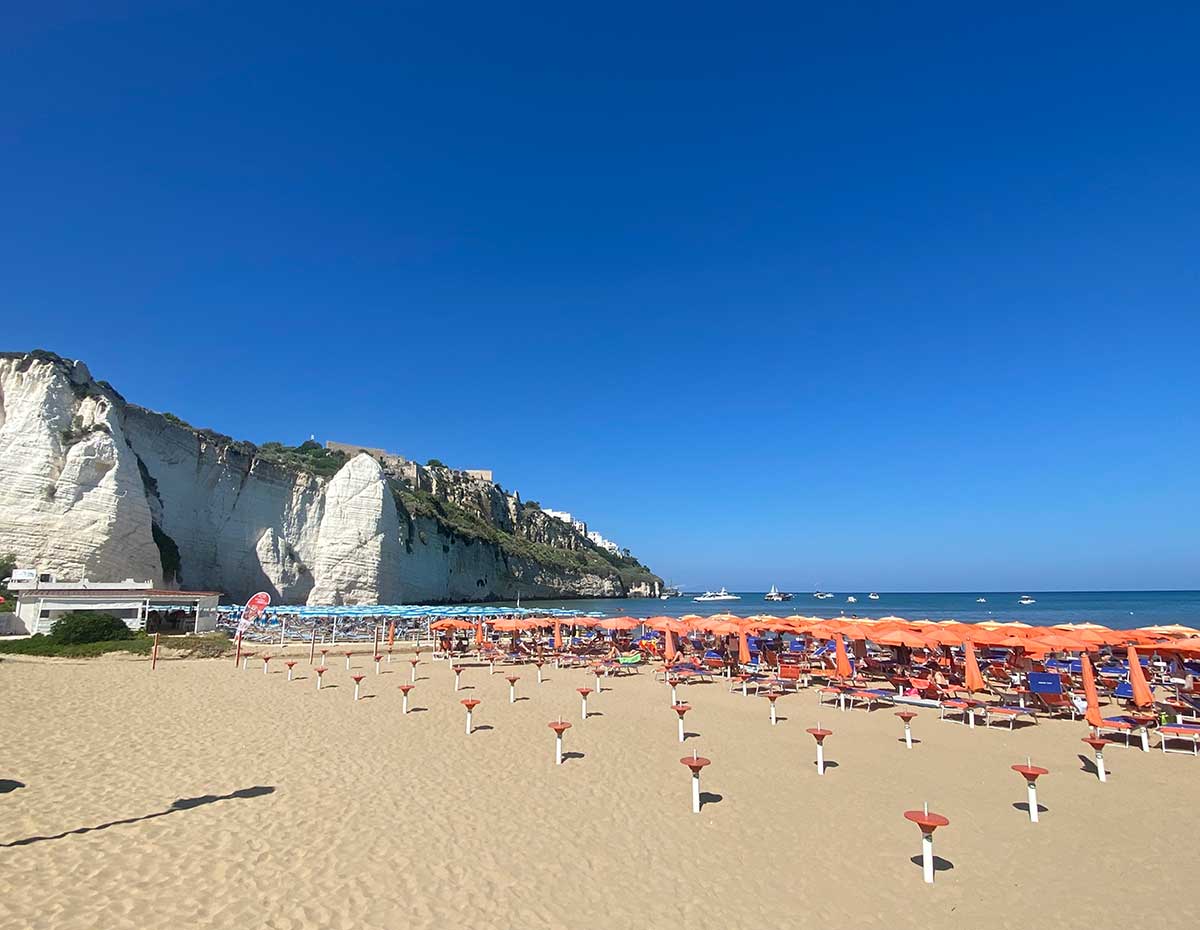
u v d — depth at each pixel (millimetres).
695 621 26484
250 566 59000
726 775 11758
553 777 11492
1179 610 93188
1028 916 6945
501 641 35156
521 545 135250
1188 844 8922
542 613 47875
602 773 11781
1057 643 18672
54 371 44438
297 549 63062
